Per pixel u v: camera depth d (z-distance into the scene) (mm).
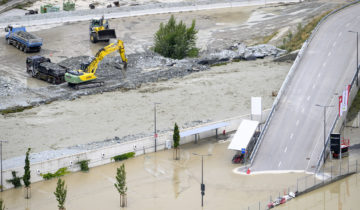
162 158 159625
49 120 184000
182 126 178000
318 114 177875
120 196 133250
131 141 159500
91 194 139125
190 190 141250
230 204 134000
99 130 176125
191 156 161125
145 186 143375
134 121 183125
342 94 173500
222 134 177250
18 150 160125
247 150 159500
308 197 139250
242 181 146125
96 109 193500
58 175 147750
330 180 146000
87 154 152000
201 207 132500
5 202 134750
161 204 134250
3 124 179500
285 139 166375
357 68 193625
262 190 141000
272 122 175125
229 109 193500
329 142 160375
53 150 159875
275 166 154000
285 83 193875
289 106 183250
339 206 135125
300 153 159625
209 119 184625
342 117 173750
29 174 136000
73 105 197375
